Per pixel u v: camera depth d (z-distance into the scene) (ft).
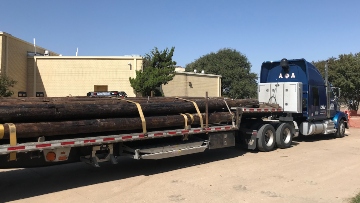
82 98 29.45
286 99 44.60
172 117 29.37
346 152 38.96
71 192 22.59
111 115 25.85
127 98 31.53
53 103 23.56
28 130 20.72
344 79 99.71
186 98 34.71
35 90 92.94
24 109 20.97
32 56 92.89
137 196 21.63
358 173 28.22
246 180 25.76
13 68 84.89
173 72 92.32
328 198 21.30
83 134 24.54
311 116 46.80
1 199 21.04
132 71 94.38
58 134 22.34
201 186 24.06
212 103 33.86
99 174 27.76
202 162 32.96
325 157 35.65
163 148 28.99
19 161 21.79
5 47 80.69
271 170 29.32
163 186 24.07
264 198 21.24
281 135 41.22
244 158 35.24
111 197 21.43
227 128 34.42
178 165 31.45
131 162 32.65
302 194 22.13
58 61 93.50
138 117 27.37
